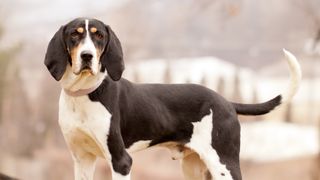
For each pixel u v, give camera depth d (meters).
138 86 6.94
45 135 37.00
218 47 53.38
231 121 7.00
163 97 6.97
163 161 31.64
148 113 6.84
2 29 34.88
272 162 29.92
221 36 53.47
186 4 36.41
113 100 6.60
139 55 47.47
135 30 49.06
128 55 46.62
